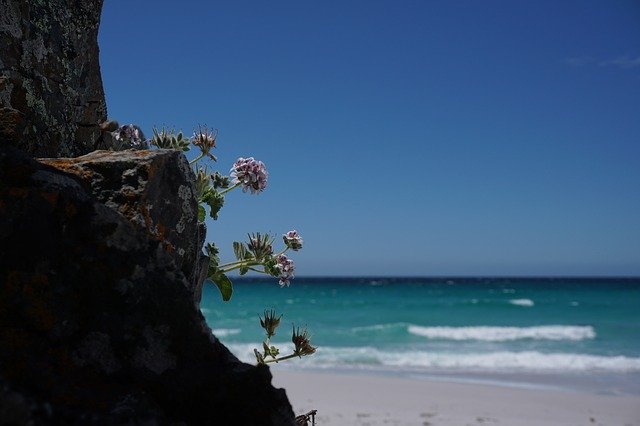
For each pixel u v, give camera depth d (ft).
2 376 4.99
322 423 44.14
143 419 5.56
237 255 11.65
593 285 425.28
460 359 82.94
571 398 55.57
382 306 198.80
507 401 53.88
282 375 67.15
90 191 7.59
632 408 51.24
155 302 6.49
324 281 593.42
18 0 9.92
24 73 9.81
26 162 6.83
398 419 45.98
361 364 79.36
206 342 6.57
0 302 5.98
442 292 303.27
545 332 118.93
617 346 99.40
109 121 11.44
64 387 5.59
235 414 6.18
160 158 8.22
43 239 6.36
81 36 11.33
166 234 8.20
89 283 6.35
